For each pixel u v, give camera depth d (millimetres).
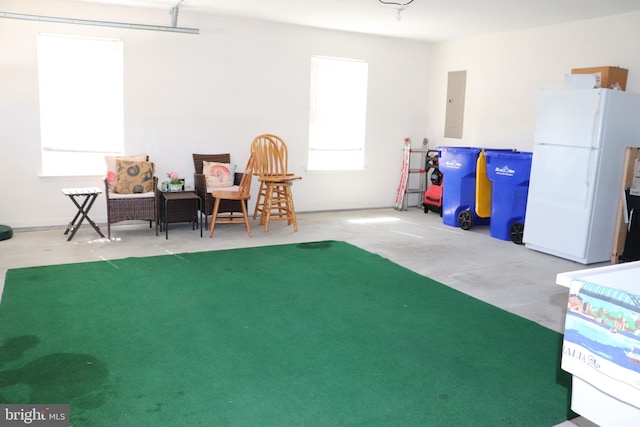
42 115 5633
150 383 2527
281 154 6309
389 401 2436
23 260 4535
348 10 5738
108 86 5875
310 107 7051
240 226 6281
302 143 7055
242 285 4047
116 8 5734
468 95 7227
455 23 6207
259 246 5285
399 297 3877
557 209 5094
